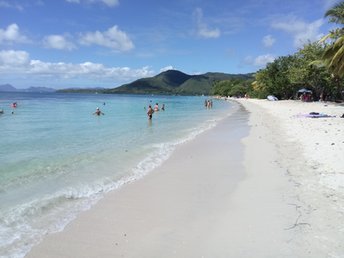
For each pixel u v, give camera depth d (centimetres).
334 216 781
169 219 814
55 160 1489
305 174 1130
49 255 645
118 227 770
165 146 1847
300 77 6275
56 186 1092
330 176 1084
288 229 730
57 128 2781
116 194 1007
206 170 1295
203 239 706
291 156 1421
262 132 2317
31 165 1391
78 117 3975
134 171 1295
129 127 2858
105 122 3338
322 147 1541
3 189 1057
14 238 712
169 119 3725
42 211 864
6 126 2927
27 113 4634
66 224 786
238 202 917
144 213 854
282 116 3578
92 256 641
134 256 641
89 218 821
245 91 15012
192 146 1844
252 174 1201
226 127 2802
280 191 981
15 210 869
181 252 654
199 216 830
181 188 1065
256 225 762
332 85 6119
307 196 920
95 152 1677
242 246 668
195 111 5366
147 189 1058
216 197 968
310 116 3222
